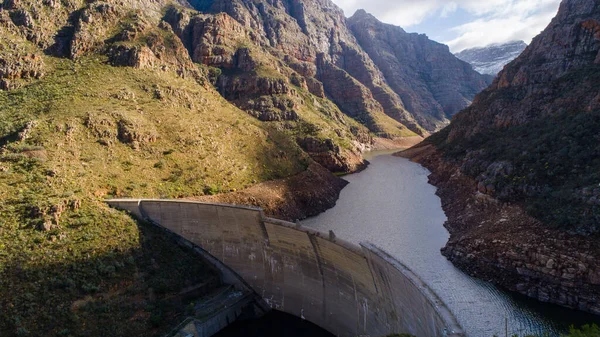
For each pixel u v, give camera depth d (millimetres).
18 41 95562
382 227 82062
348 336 46562
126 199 63531
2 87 85250
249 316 54406
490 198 77312
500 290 55188
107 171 69250
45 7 107000
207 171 82875
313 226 83562
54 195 56969
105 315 45938
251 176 90750
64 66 96188
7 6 102625
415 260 65188
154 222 63031
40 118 73125
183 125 89875
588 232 52906
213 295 55156
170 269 55500
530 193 69312
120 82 94438
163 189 72312
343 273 46688
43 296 44844
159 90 95875
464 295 54156
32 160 62156
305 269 51469
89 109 79750
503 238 61188
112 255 52688
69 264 49125
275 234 53250
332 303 48688
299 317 52125
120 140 77750
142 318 47469
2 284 44344
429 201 102562
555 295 51156
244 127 105625
